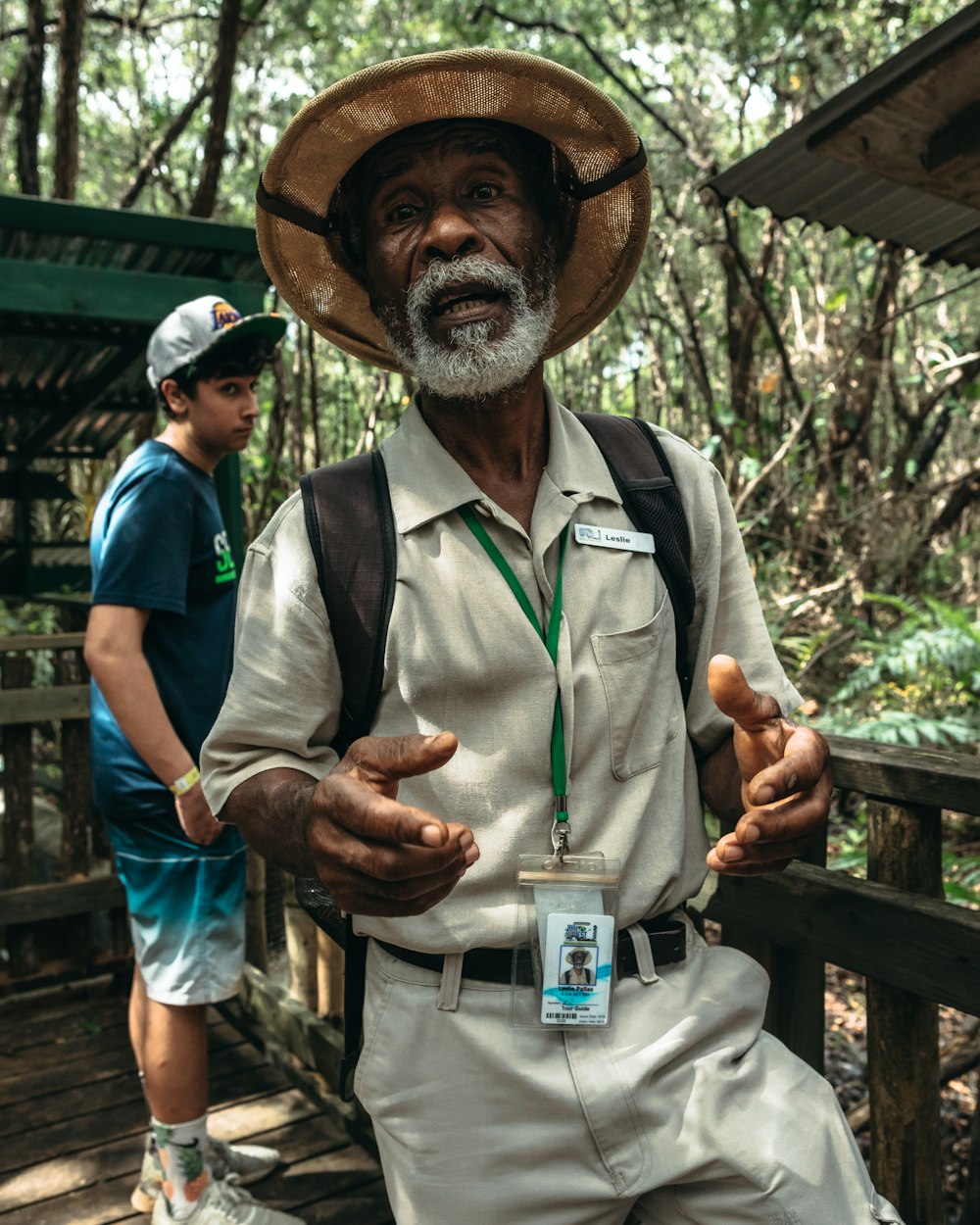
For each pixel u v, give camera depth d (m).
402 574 1.27
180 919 2.19
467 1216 1.22
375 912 1.06
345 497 1.32
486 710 1.26
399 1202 1.27
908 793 1.57
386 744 1.03
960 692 6.07
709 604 1.40
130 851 2.23
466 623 1.25
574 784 1.26
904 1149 1.62
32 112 6.78
